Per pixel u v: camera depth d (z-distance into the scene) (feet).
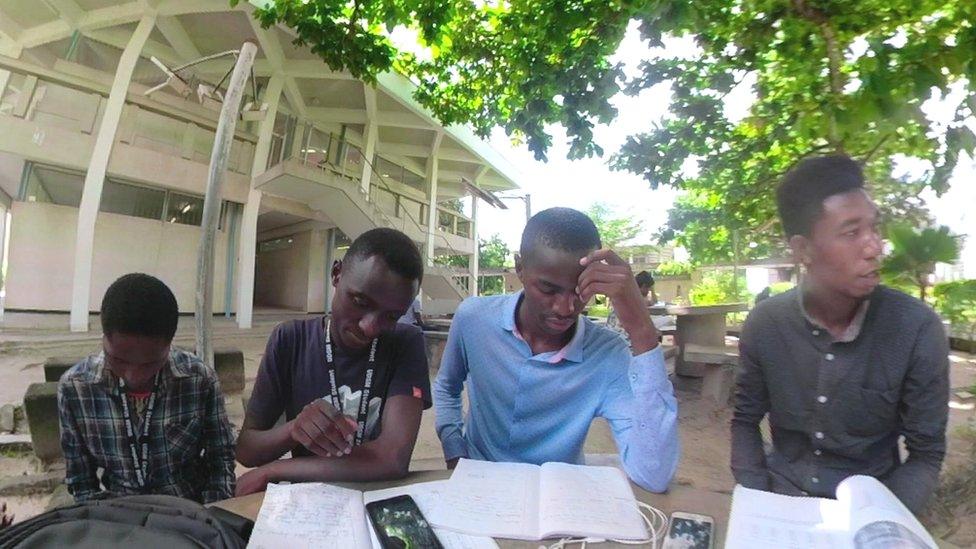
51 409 11.97
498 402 5.93
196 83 36.99
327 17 16.98
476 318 6.14
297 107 44.52
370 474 4.76
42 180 36.04
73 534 3.01
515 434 5.84
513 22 16.51
